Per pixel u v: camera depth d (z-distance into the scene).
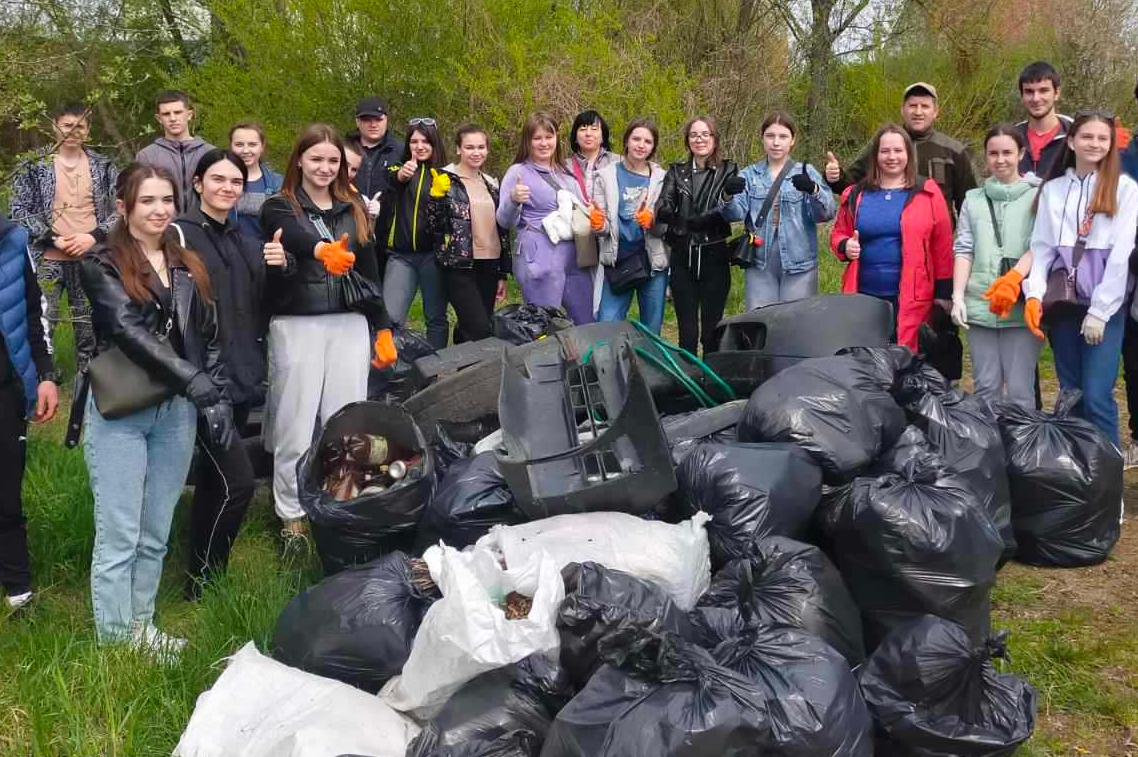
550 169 6.99
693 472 4.08
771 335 5.21
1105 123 4.97
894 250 5.98
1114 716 3.64
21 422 4.25
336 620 3.48
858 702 2.96
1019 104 17.38
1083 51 16.52
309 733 2.98
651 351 5.18
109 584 3.98
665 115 11.98
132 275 3.78
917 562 3.65
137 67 14.38
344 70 13.23
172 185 3.86
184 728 3.47
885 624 3.78
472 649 2.98
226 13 13.84
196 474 4.47
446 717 3.08
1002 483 4.64
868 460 4.29
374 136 7.99
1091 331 5.07
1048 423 4.90
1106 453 4.79
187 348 3.96
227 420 3.94
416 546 4.23
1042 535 4.80
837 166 6.36
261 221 4.95
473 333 7.26
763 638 3.04
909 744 3.08
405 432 4.39
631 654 2.87
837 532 3.89
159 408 3.94
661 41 14.73
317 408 4.98
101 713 3.59
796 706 2.80
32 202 7.38
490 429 5.20
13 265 4.16
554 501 3.85
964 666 3.08
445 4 12.66
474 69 12.71
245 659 3.49
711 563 3.96
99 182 7.57
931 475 3.91
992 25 17.45
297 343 4.90
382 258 7.46
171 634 4.27
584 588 3.24
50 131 7.23
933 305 6.09
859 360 4.68
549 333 6.15
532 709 3.08
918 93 6.42
